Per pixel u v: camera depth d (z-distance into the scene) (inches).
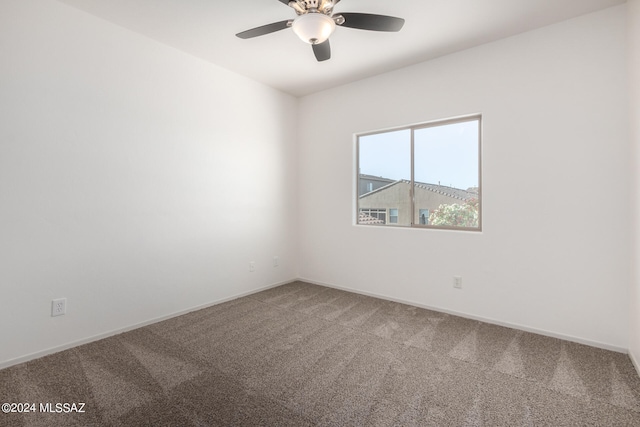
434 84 122.4
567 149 96.0
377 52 117.1
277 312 122.3
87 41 94.0
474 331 103.7
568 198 96.1
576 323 95.5
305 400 67.4
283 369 80.0
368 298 139.9
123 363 82.8
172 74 115.7
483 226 111.8
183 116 119.6
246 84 143.0
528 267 103.2
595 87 91.7
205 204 128.0
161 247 113.7
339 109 153.1
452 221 123.5
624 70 87.6
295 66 131.2
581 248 94.3
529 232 102.8
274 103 157.5
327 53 94.7
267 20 97.7
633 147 82.0
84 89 93.6
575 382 74.0
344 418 61.7
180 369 79.9
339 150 153.6
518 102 104.2
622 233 88.2
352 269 149.8
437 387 72.2
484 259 112.0
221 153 133.4
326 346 93.0
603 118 90.6
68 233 91.2
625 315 88.2
